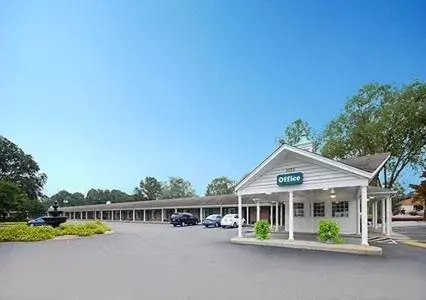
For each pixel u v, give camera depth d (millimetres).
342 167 16953
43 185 91375
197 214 53750
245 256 14281
